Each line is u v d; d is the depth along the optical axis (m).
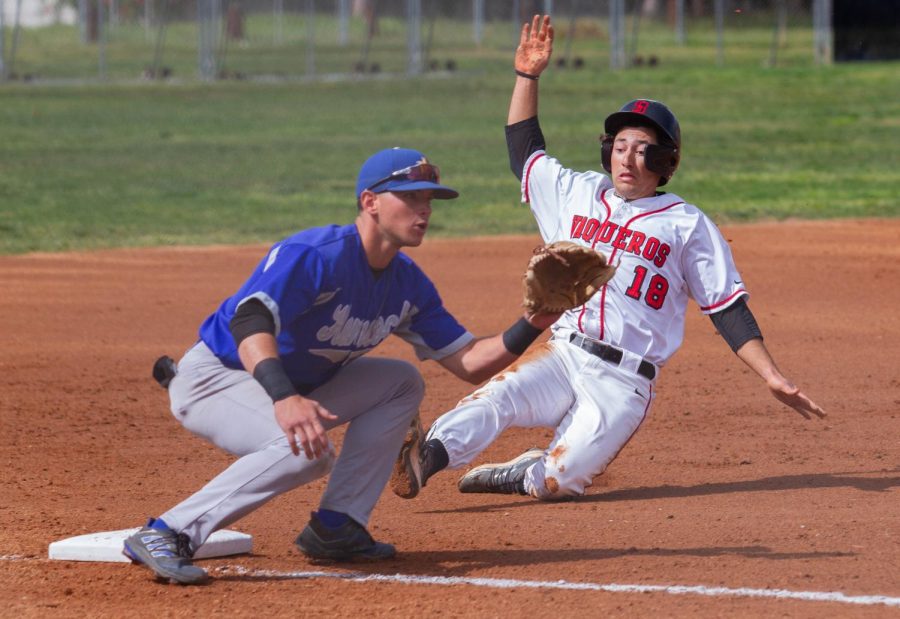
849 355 25.25
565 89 92.50
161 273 34.94
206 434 12.91
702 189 50.56
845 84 94.44
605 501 16.34
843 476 17.27
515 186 52.09
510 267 35.47
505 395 15.96
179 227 42.75
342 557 13.62
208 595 12.47
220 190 51.53
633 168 16.31
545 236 17.31
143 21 141.00
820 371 23.97
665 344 16.39
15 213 45.56
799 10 131.12
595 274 12.58
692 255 16.09
